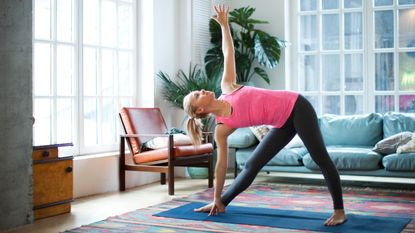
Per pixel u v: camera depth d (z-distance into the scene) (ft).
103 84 19.65
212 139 20.43
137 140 18.75
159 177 21.42
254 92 12.85
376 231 11.89
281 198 16.40
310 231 12.01
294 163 18.86
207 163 19.43
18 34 13.38
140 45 21.26
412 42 22.58
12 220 13.10
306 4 24.17
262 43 23.22
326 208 14.70
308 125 12.60
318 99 24.07
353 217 13.42
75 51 18.37
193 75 22.03
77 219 13.98
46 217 14.26
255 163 13.50
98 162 18.17
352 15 23.47
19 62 13.42
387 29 22.97
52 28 17.48
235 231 12.08
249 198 16.40
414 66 22.56
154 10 21.06
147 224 12.92
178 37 22.61
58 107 17.75
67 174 14.87
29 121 13.65
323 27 23.94
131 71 21.03
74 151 18.34
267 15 24.25
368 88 23.25
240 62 23.70
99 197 17.37
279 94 12.78
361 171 17.90
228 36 13.48
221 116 13.04
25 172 13.50
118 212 14.82
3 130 12.98
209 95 12.98
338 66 23.73
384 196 16.71
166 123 21.86
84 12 18.78
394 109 22.90
